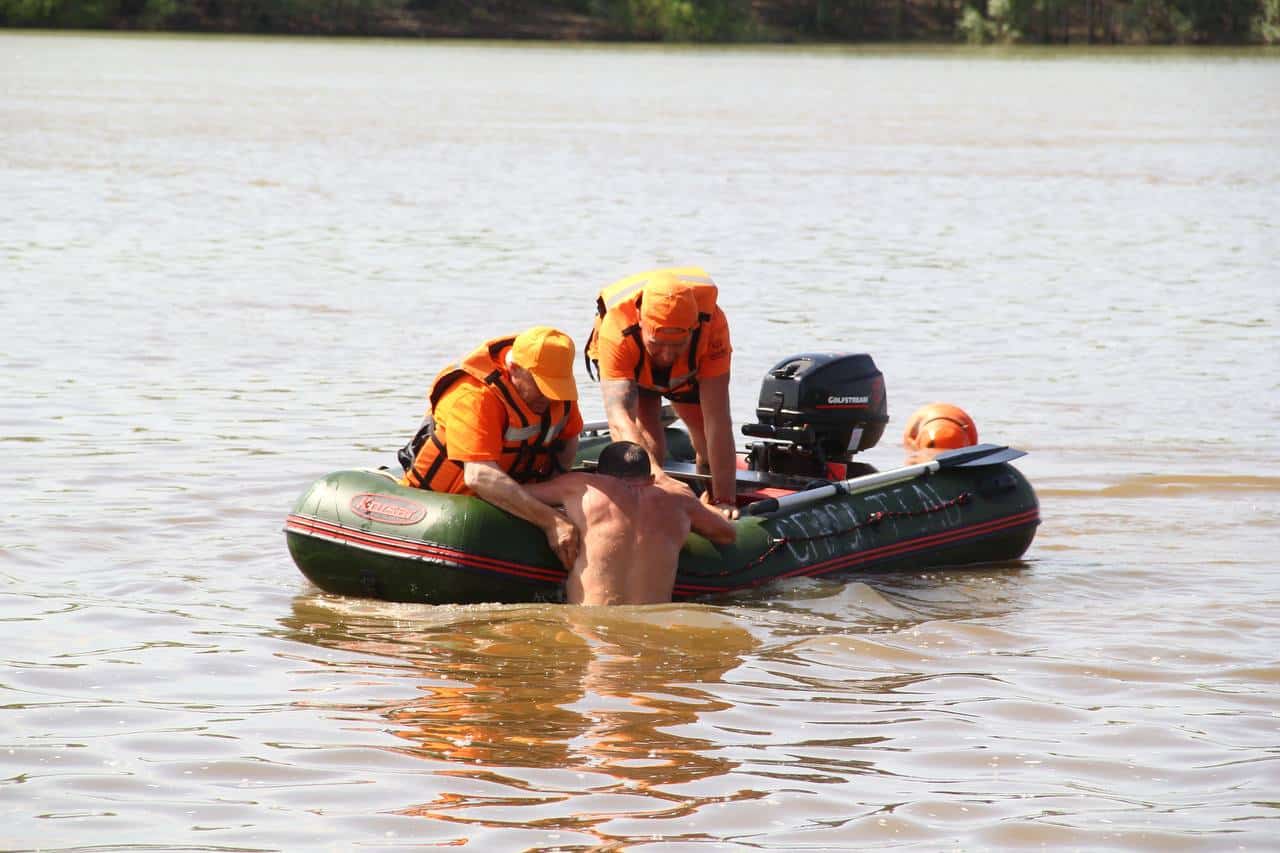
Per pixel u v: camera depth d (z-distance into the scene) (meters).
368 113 98.00
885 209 57.31
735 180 66.44
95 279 37.22
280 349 29.66
